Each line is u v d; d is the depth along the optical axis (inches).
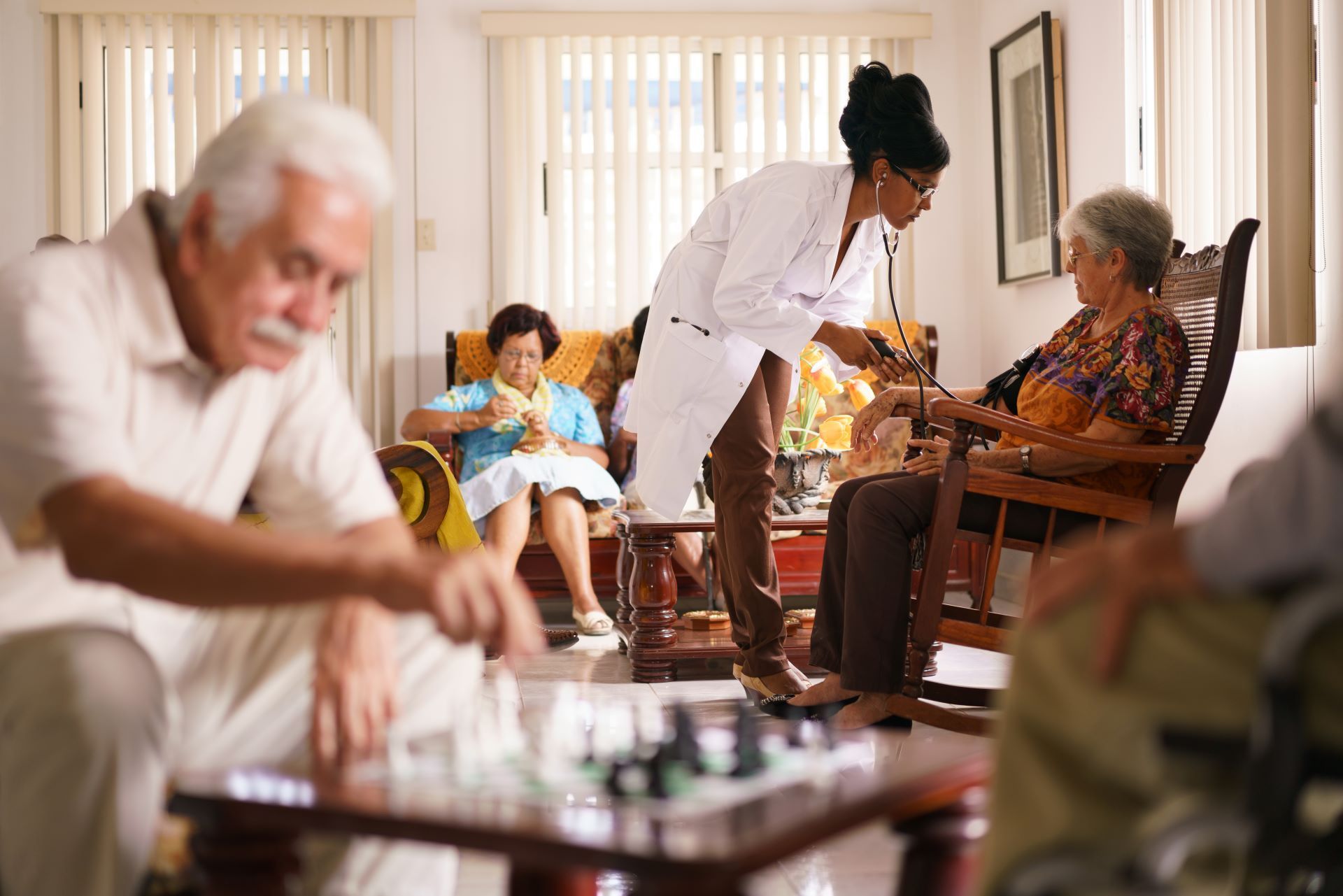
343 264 43.6
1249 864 29.0
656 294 117.9
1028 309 186.4
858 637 97.3
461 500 110.7
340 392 54.6
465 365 185.5
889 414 111.4
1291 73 120.3
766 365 114.9
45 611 46.0
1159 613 32.4
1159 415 97.0
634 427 119.0
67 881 38.6
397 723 43.3
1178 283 106.7
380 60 200.4
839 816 33.9
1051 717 33.3
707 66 203.5
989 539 101.5
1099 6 161.2
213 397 49.3
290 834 36.6
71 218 197.9
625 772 35.3
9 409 41.3
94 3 195.6
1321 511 29.2
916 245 207.5
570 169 204.1
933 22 206.2
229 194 42.6
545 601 190.2
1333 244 114.9
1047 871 30.6
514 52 200.7
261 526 72.7
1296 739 28.4
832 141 205.2
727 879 29.3
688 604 176.1
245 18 199.0
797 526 128.4
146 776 39.9
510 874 36.2
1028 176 181.9
